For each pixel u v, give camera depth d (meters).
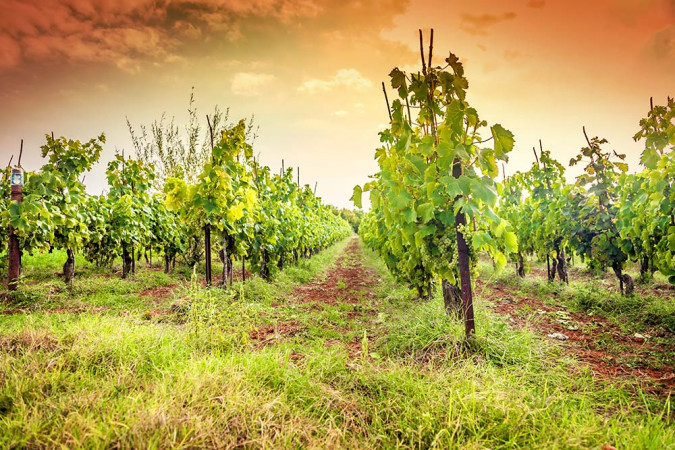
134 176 10.30
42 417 2.08
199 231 6.85
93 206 9.08
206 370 2.58
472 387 2.40
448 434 2.05
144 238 10.19
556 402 2.49
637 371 3.35
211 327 3.72
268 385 2.63
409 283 6.91
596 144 7.34
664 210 5.19
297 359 3.38
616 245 6.60
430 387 2.56
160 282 8.87
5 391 2.33
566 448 1.93
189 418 1.95
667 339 4.23
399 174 4.10
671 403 2.69
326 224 21.39
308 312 5.99
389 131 4.41
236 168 6.68
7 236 7.03
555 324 5.12
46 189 6.95
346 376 2.86
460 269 3.57
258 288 7.27
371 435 2.13
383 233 7.19
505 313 5.66
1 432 1.94
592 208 7.24
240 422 2.03
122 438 1.81
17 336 3.28
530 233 9.02
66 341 3.24
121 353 3.04
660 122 4.77
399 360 3.35
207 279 6.27
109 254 10.11
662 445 1.97
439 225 4.21
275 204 9.70
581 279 9.48
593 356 3.77
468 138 3.53
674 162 4.96
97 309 5.88
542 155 9.02
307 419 2.21
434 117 3.59
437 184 3.61
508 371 3.04
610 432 2.10
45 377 2.52
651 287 7.54
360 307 6.36
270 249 8.94
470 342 3.45
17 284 6.50
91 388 2.47
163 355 3.09
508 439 2.08
